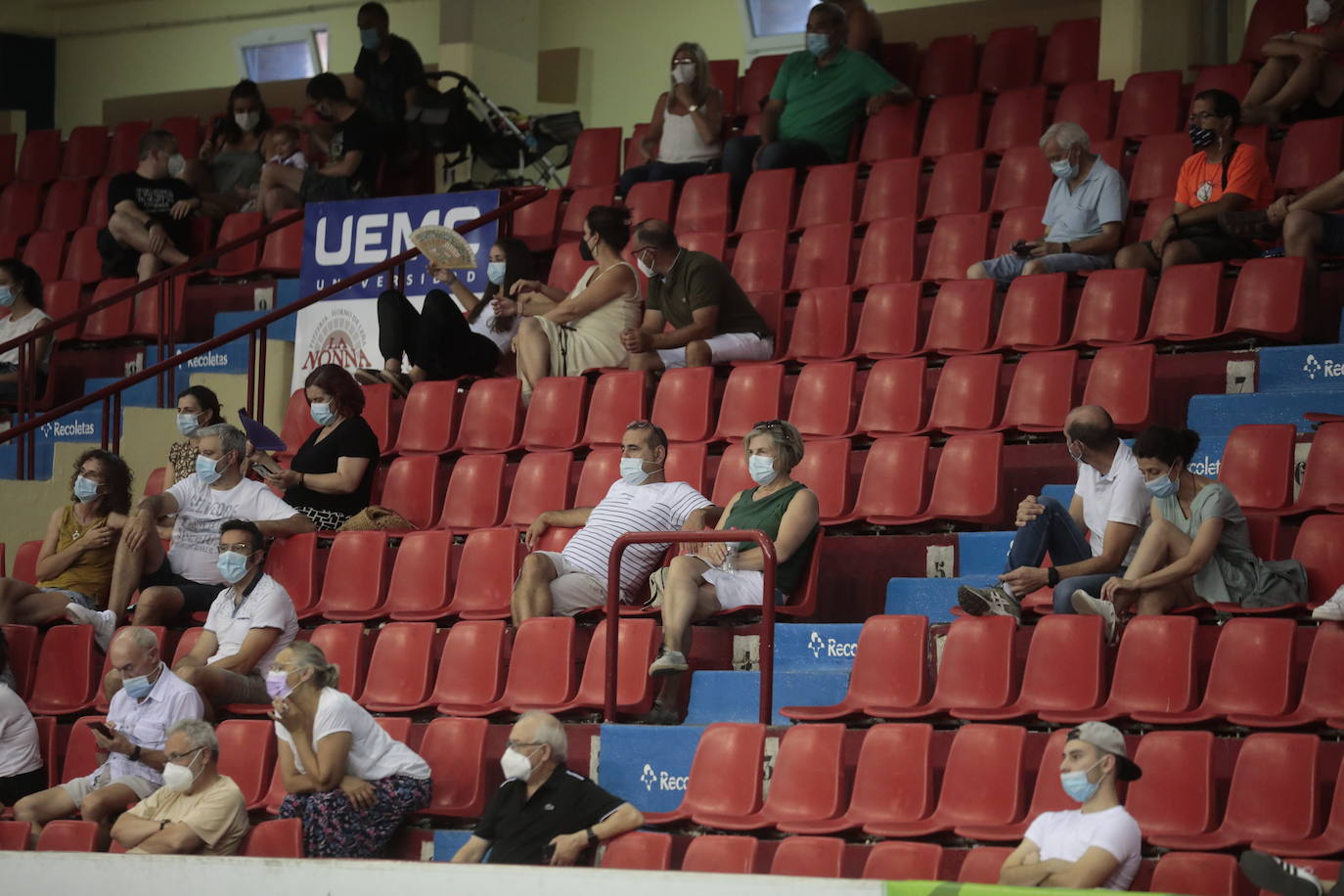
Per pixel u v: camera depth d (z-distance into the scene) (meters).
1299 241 19.14
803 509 15.95
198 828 14.39
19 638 18.25
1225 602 14.54
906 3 32.16
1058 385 18.45
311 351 23.69
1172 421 18.67
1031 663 14.27
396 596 18.22
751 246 23.53
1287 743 12.51
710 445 19.45
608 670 15.09
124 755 15.84
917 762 13.52
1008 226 22.33
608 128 29.39
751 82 30.45
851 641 15.63
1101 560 14.98
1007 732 13.29
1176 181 22.69
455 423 21.34
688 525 16.73
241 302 26.86
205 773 14.68
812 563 16.08
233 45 37.62
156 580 18.69
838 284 23.03
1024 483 18.00
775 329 22.08
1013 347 19.67
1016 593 15.00
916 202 24.19
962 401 18.78
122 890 13.65
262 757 15.85
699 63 27.12
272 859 13.12
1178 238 20.17
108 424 22.28
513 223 25.69
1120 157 23.16
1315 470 16.05
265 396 23.52
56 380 27.08
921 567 17.08
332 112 28.45
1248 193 20.19
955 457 17.53
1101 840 11.54
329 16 36.78
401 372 22.16
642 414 20.02
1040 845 11.87
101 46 39.03
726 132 28.80
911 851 12.34
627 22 34.56
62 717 17.70
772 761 14.15
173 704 16.11
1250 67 24.34
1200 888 11.46
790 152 25.47
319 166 30.27
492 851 13.66
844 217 24.56
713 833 13.83
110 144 34.91
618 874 11.86
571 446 20.23
